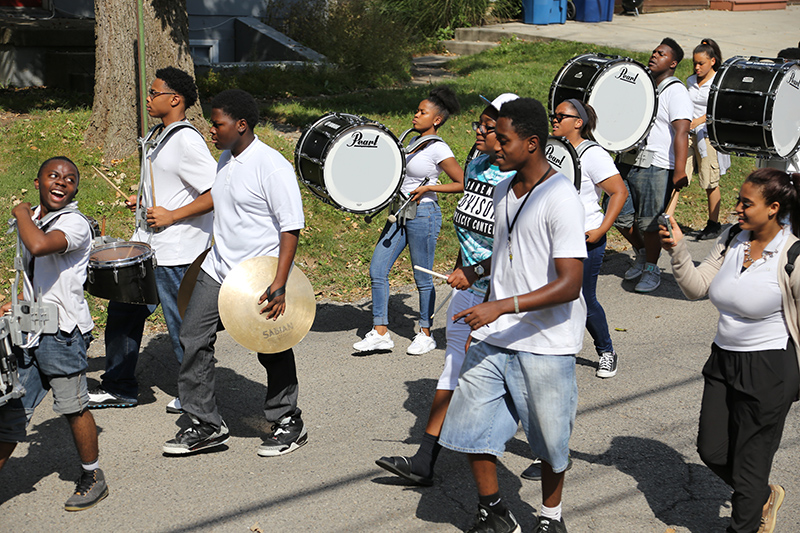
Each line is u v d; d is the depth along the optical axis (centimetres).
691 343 636
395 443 471
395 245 595
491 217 418
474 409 346
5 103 1107
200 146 476
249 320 429
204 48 1642
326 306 710
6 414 376
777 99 627
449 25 2023
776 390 348
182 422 493
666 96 725
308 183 575
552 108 718
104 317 643
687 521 396
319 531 381
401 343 636
